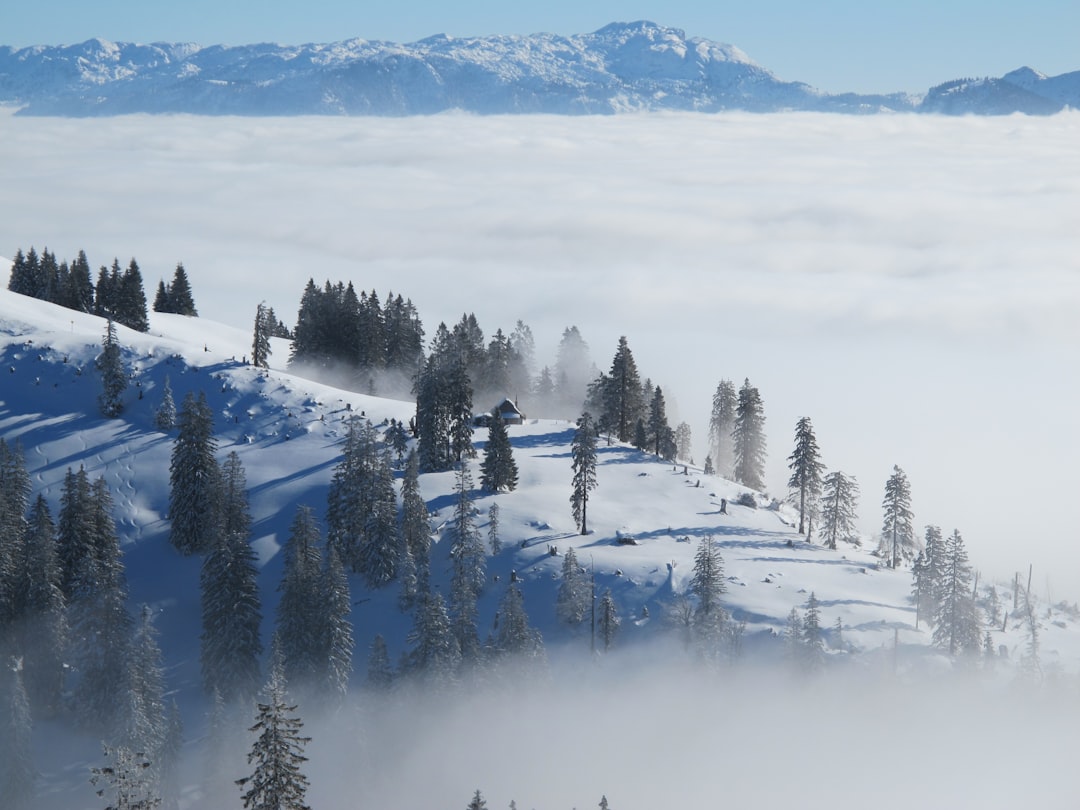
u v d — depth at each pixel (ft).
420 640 269.44
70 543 287.89
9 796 218.18
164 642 292.61
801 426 380.17
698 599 304.30
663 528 358.23
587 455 341.82
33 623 255.09
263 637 291.79
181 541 325.83
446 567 323.37
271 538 336.70
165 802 219.41
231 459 328.08
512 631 274.36
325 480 364.38
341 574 271.69
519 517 349.61
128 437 379.55
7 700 222.89
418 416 387.34
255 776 102.47
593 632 291.79
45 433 376.89
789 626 284.00
